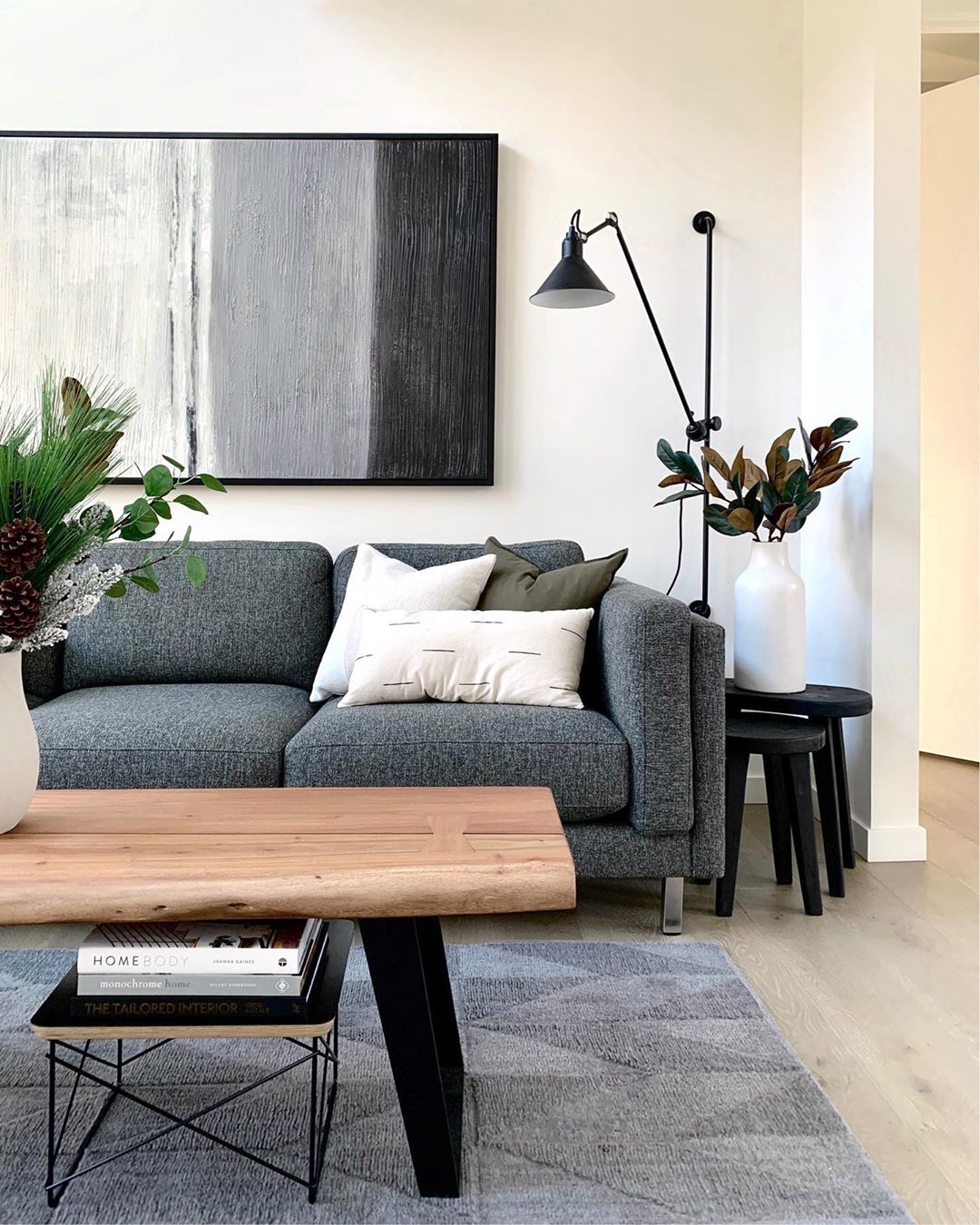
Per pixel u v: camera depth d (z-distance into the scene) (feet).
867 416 8.17
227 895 3.48
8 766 4.03
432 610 7.73
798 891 7.38
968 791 10.57
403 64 9.48
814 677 9.48
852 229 8.45
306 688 8.49
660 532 9.64
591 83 9.53
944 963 6.03
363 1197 3.77
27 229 9.27
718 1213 3.67
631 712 6.34
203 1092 4.50
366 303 9.39
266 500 9.52
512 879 3.58
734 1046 4.95
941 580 12.30
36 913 3.43
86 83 9.36
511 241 9.52
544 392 9.57
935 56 12.57
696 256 9.59
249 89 9.43
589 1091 4.54
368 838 3.97
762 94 9.60
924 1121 4.34
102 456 4.31
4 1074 4.65
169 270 9.34
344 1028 5.16
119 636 8.28
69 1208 3.70
